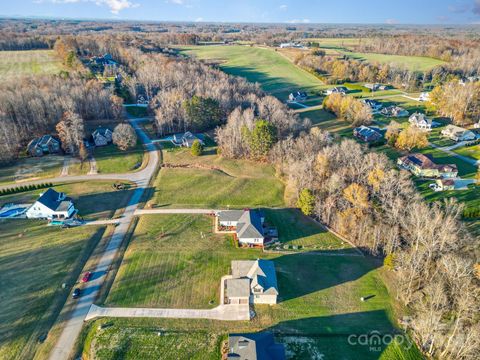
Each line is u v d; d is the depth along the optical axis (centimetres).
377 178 7275
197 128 12312
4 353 4397
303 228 7175
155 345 4584
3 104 10462
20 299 5197
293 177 8088
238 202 8056
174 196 8200
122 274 5759
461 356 4394
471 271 5103
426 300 5309
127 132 10450
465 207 7456
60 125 10062
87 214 7375
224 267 6009
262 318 5072
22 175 8912
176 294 5425
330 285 5744
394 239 6256
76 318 4947
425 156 9394
